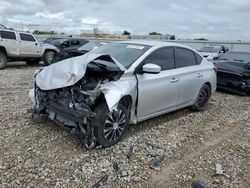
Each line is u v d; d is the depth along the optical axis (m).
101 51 5.18
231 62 9.47
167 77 5.04
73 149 4.01
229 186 3.39
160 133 4.90
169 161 3.91
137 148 4.21
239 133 5.28
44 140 4.24
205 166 3.84
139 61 4.56
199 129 5.31
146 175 3.50
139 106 4.53
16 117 5.16
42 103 4.55
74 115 3.81
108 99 3.76
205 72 6.24
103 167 3.60
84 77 4.13
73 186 3.17
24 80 9.55
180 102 5.59
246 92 9.07
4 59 12.63
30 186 3.11
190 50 6.02
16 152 3.83
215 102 7.77
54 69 4.38
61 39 17.91
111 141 4.13
